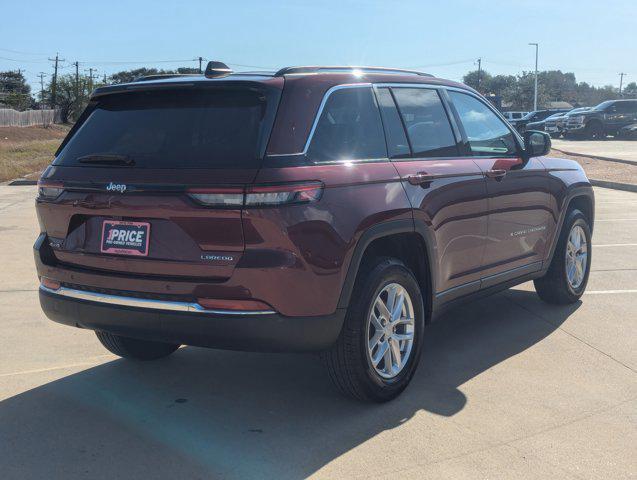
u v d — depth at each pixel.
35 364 4.85
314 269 3.62
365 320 3.91
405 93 4.59
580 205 6.48
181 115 3.87
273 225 3.51
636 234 9.80
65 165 4.07
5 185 19.33
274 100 3.72
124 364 4.86
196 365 4.84
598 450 3.54
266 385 4.46
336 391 4.34
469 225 4.80
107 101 4.20
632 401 4.14
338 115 4.02
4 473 3.34
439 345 5.22
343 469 3.37
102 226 3.88
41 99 82.81
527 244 5.55
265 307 3.55
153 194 3.66
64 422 3.91
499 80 107.44
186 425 3.87
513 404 4.11
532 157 5.69
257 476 3.31
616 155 23.66
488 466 3.38
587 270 6.40
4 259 8.43
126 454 3.53
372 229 3.92
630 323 5.67
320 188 3.68
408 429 3.79
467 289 4.91
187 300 3.63
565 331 5.48
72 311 4.02
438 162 4.62
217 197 3.52
